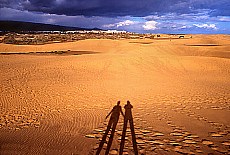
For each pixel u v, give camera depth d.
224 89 13.46
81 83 14.39
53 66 21.08
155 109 9.05
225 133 6.50
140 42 67.69
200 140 5.94
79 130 6.74
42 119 8.04
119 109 8.22
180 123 7.38
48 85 13.73
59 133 6.50
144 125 7.14
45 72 18.19
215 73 20.17
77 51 46.69
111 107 9.40
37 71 18.58
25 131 6.75
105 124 7.30
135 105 9.64
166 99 10.74
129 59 24.55
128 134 6.34
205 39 74.81
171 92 12.28
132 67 21.39
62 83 14.35
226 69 21.80
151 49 40.50
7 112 8.95
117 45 55.03
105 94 11.66
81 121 7.65
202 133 6.47
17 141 5.87
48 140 5.92
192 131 6.64
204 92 12.48
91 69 19.84
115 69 20.22
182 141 5.86
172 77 17.81
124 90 12.58
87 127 7.02
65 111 8.95
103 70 19.56
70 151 5.20
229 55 36.81
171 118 7.91
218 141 5.88
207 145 5.61
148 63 23.27
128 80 15.74
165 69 21.34
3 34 141.25
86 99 10.73
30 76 16.58
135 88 13.13
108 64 22.09
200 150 5.31
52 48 53.97
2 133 6.62
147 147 5.47
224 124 7.32
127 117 7.78
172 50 40.84
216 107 9.46
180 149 5.35
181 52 39.94
